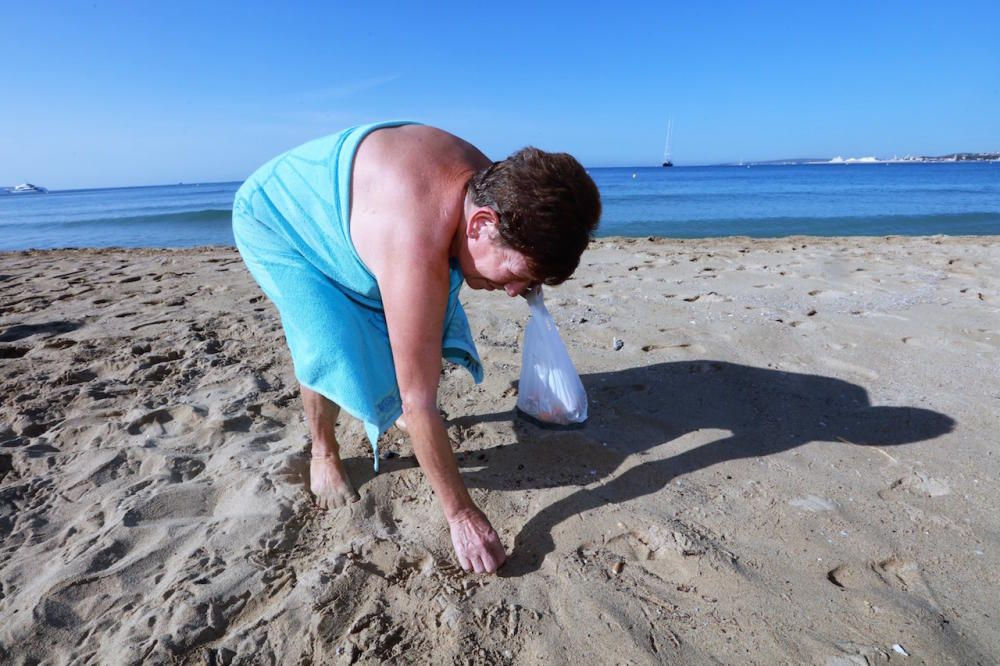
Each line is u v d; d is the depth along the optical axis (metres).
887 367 3.02
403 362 1.59
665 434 2.45
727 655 1.43
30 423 2.62
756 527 1.88
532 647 1.47
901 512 1.94
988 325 3.59
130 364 3.29
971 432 2.39
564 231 1.34
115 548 1.84
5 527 1.98
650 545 1.83
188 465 2.29
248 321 4.08
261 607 1.62
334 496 2.04
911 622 1.51
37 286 5.73
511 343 3.50
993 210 17.22
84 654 1.49
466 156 1.61
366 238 1.57
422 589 1.67
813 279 5.00
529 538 1.87
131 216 22.31
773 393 2.77
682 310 4.09
